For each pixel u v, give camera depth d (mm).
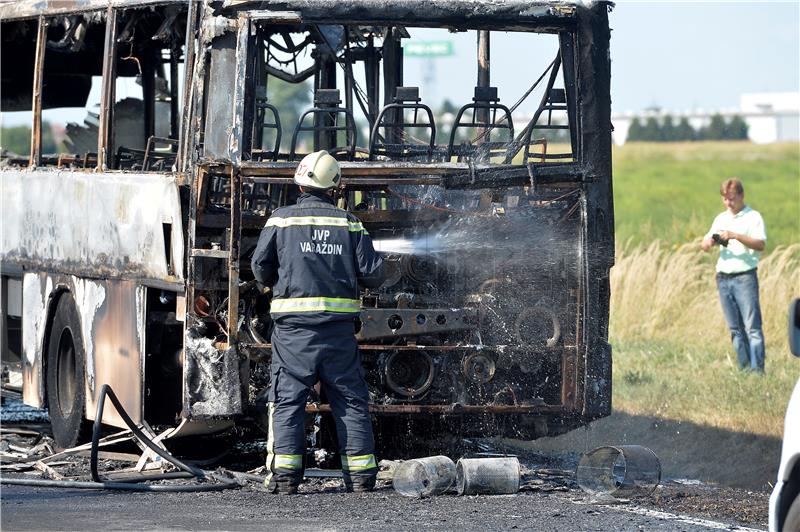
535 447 22688
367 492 17375
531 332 19219
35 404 23484
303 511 15758
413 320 18578
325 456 19469
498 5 18922
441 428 19922
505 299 19312
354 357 17484
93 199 21250
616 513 15797
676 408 24016
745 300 28359
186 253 18438
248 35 18062
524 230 19422
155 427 20172
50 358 22969
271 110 18859
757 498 17391
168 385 20156
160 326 19766
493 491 17234
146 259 19453
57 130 26766
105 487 17625
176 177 18578
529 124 19688
